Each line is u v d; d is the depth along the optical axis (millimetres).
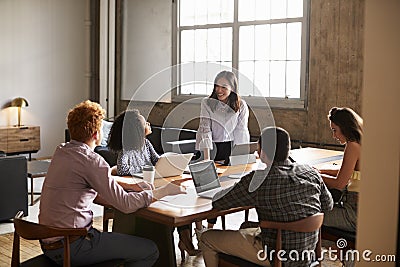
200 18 8773
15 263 2701
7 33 8992
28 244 4617
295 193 2781
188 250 4156
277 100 7680
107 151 6977
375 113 1085
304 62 7328
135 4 9516
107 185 2758
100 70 9789
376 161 1092
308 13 7234
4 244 4605
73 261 2754
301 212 2771
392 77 1053
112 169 3660
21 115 9266
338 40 6844
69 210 2758
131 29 9602
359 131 3402
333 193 3459
